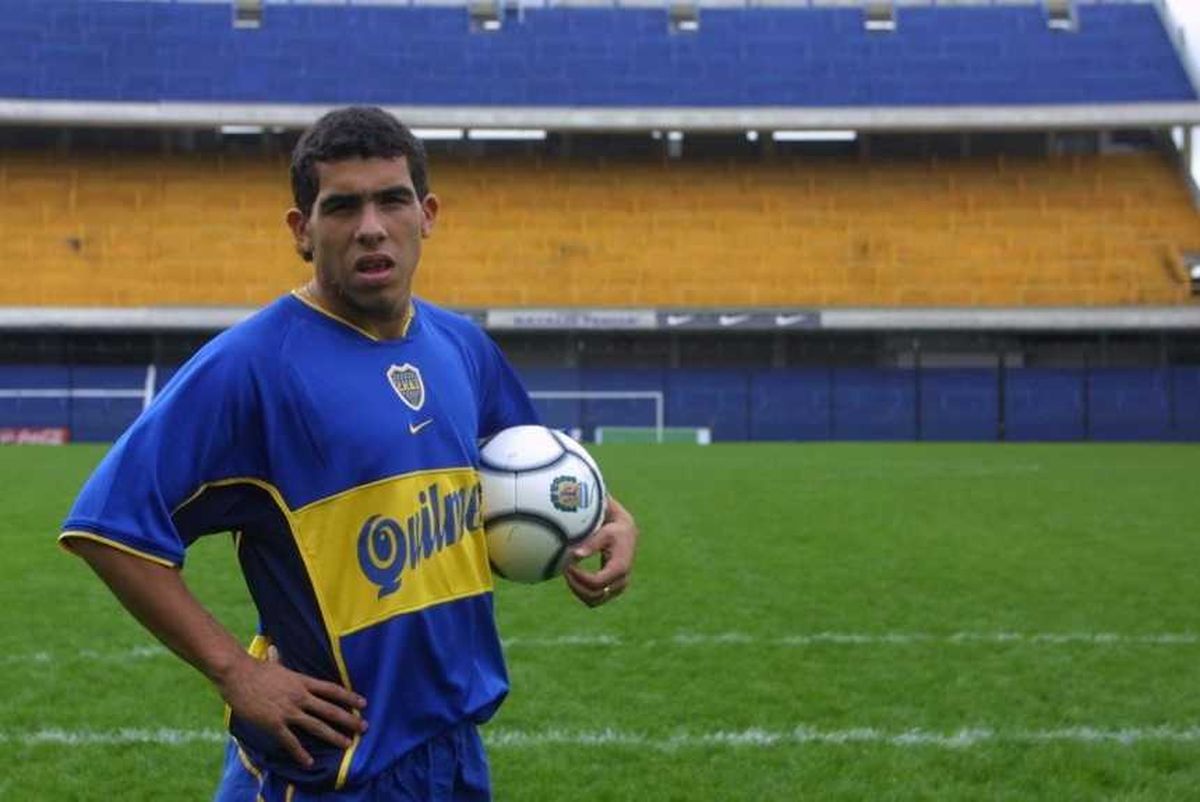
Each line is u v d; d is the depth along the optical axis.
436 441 2.85
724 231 39.41
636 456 26.89
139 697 6.87
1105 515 15.60
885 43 42.16
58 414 34.50
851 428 35.69
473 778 2.92
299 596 2.73
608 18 42.81
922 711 6.60
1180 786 5.46
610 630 8.61
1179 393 35.44
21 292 35.78
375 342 2.82
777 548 12.68
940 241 39.03
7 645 8.16
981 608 9.49
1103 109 38.66
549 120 39.00
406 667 2.77
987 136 41.75
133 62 40.12
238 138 40.94
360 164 2.69
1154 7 42.44
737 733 6.21
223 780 2.90
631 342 36.69
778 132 40.34
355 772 2.69
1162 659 7.82
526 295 37.09
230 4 41.78
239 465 2.70
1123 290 37.19
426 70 41.09
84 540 2.55
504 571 3.18
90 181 39.25
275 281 37.19
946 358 36.69
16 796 5.31
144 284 36.59
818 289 37.53
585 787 5.42
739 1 43.28
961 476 21.45
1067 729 6.28
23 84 39.12
